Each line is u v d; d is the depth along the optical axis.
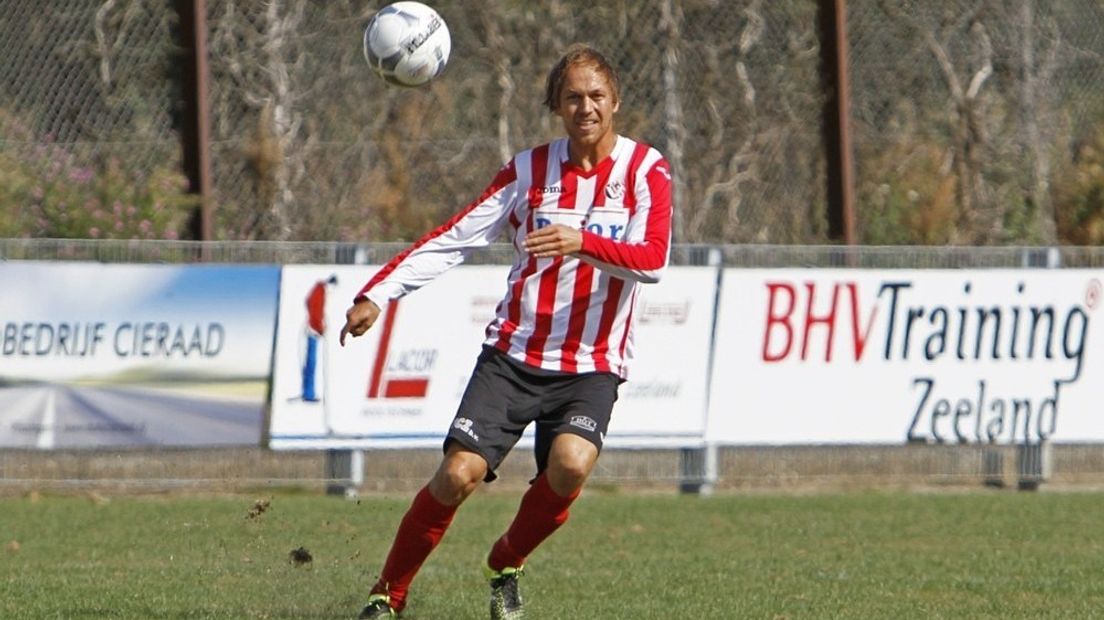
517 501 36.97
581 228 19.23
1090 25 49.44
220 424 35.69
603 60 19.27
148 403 35.34
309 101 43.22
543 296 19.20
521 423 19.45
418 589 23.98
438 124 44.38
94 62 41.22
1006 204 47.19
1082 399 40.25
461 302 36.78
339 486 37.31
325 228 42.84
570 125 19.03
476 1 44.78
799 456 39.91
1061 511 36.03
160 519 32.66
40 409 34.78
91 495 36.53
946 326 39.34
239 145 42.41
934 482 40.94
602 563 27.47
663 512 35.44
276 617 20.88
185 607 21.72
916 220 45.91
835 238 43.75
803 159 45.66
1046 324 39.94
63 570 25.73
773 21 45.84
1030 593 24.17
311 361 36.06
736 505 36.75
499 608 20.23
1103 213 47.66
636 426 37.56
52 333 34.78
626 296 19.38
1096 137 48.31
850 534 31.95
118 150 40.94
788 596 23.66
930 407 39.34
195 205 40.44
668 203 19.22
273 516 33.28
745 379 38.31
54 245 35.50
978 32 47.81
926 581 25.44
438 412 36.72
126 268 35.12
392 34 23.66
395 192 43.72
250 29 42.72
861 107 46.69
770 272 38.34
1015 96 48.00
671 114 45.31
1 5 41.62
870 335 38.97
